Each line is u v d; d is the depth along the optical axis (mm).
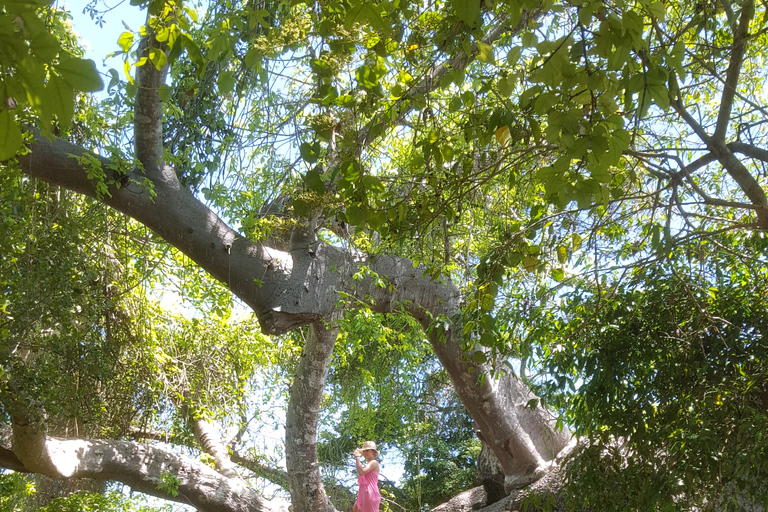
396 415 15469
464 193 4559
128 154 7816
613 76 3090
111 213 8867
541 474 10023
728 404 4812
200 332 11633
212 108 8195
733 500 4531
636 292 5688
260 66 4098
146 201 7426
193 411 11133
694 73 5234
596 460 5383
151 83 7109
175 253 10625
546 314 5922
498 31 6152
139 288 10211
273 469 14398
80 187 7238
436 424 17859
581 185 3207
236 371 11984
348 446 17047
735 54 3746
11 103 1665
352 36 3588
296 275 7973
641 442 5242
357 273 8273
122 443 9734
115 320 9734
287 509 10242
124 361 9875
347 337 11414
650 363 5527
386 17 2746
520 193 6629
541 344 5980
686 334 5250
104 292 9031
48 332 7484
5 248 6082
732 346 5160
